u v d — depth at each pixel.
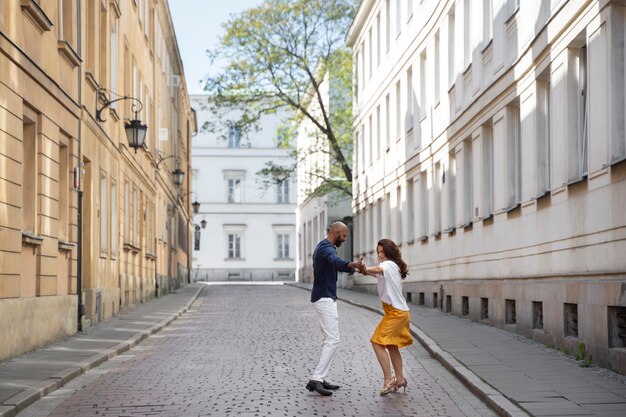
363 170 44.53
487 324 21.12
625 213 12.65
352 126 48.09
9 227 14.20
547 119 17.47
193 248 84.94
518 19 18.67
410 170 32.72
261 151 86.25
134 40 31.12
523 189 18.42
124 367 14.37
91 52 22.45
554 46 16.12
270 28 47.75
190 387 12.15
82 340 17.84
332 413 10.13
